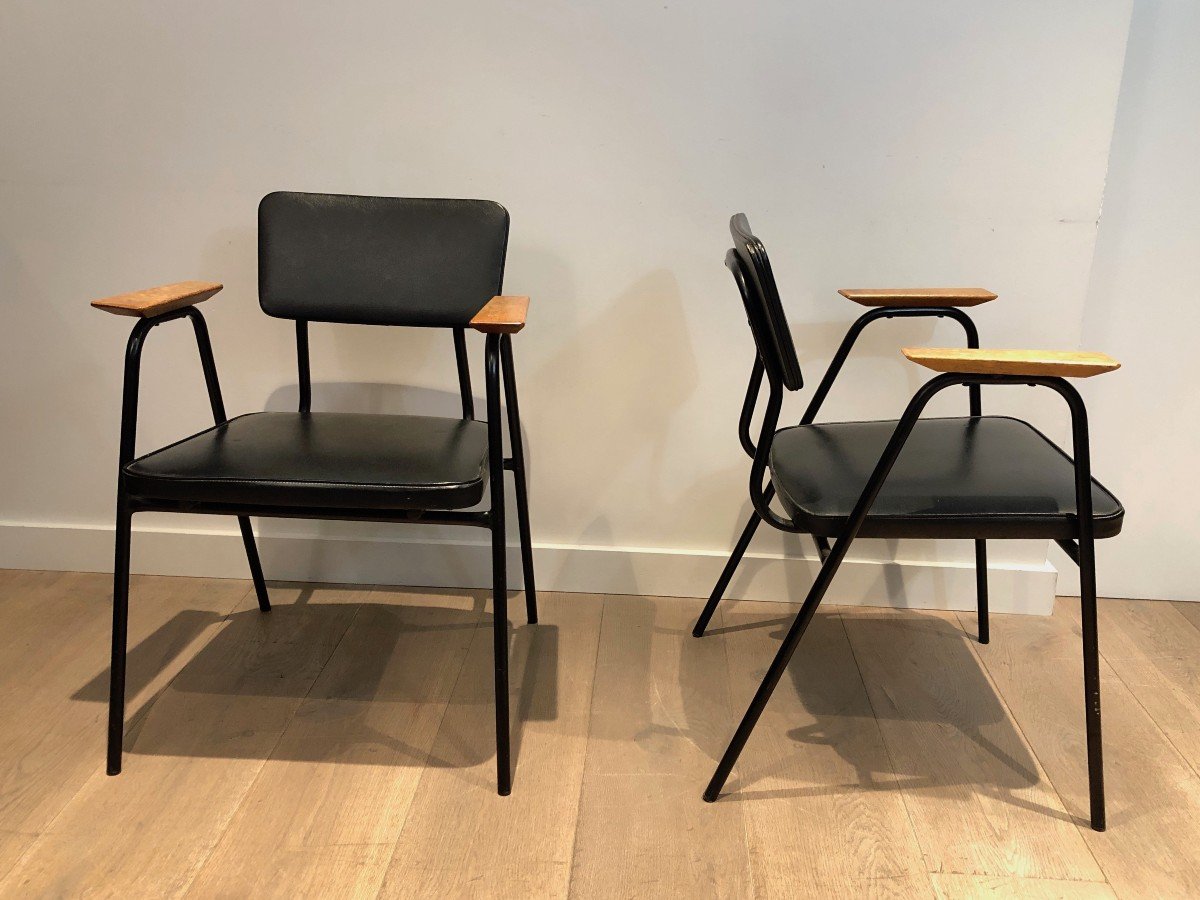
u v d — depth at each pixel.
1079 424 1.10
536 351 1.71
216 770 1.31
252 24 1.55
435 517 1.23
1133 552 1.84
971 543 1.79
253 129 1.61
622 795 1.28
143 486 1.21
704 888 1.12
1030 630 1.74
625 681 1.56
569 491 1.80
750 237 1.10
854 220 1.61
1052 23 1.48
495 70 1.55
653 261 1.64
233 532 1.85
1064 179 1.56
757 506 1.25
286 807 1.24
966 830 1.23
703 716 1.46
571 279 1.66
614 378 1.72
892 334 1.67
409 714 1.45
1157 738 1.42
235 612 1.75
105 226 1.67
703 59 1.53
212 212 1.66
